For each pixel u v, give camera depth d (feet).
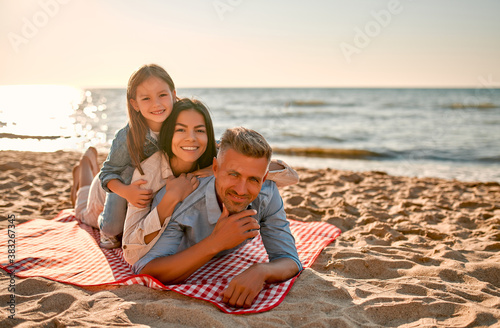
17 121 62.28
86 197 11.49
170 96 8.39
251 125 67.67
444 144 41.86
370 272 8.54
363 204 14.35
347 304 6.82
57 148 33.60
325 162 32.09
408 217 13.14
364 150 37.17
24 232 10.36
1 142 36.73
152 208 7.80
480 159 32.83
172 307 6.20
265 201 7.48
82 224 11.16
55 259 8.52
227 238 6.54
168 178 7.54
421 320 6.45
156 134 8.59
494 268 8.45
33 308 6.36
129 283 7.16
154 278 6.91
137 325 5.78
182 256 6.75
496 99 118.01
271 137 49.57
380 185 18.70
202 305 6.43
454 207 14.60
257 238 10.41
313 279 7.60
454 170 28.19
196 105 7.80
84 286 7.16
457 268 8.52
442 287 7.56
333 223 12.23
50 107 111.04
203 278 7.63
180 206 7.36
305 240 10.31
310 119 77.66
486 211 13.92
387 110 94.89
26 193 14.97
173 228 7.35
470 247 10.12
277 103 118.93
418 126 63.05
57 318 5.93
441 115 82.94
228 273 7.85
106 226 8.95
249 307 6.40
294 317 6.23
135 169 8.39
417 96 149.28
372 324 6.23
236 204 6.66
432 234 11.07
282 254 7.54
